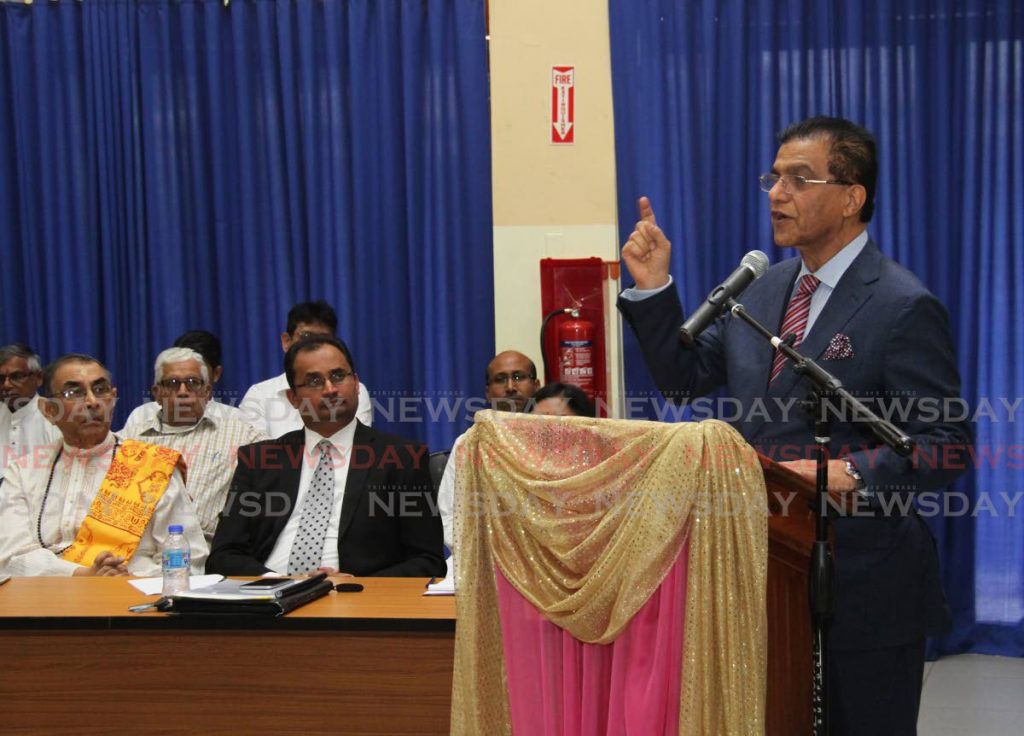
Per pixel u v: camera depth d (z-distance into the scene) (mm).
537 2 4465
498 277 4527
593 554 1766
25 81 4648
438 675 2301
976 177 4352
